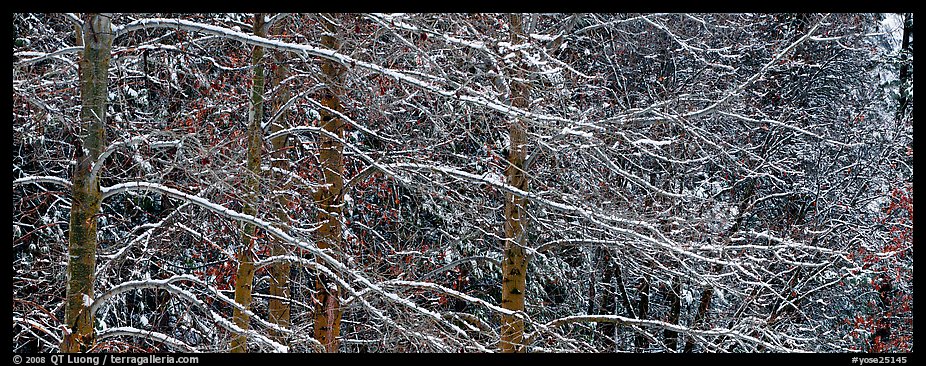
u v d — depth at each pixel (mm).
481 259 12672
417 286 10992
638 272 15469
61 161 9344
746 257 12180
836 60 16547
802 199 17391
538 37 10211
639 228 11750
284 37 10156
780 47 15719
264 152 10961
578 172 12477
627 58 14805
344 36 9508
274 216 9914
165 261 10883
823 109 17641
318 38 10906
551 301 16312
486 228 13359
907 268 17328
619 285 18266
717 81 15133
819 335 16781
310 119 13500
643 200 12984
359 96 11555
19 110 8828
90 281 7809
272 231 8406
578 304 17344
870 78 18938
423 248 14211
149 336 8289
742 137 16047
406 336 9766
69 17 7910
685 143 12609
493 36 10016
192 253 11617
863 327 18719
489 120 11227
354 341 12477
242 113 11273
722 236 12570
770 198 17984
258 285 13469
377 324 12625
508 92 10523
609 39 13555
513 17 11031
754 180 17016
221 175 8773
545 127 9359
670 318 18422
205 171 8008
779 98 16812
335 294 11242
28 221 11328
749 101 15383
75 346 7656
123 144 7809
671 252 11516
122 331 8195
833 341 17703
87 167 7793
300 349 10547
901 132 17672
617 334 18719
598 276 16781
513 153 12117
